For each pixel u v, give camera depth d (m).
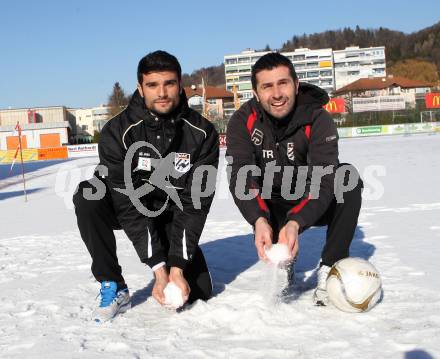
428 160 17.30
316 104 3.22
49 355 2.54
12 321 3.13
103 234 3.07
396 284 3.48
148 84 2.95
